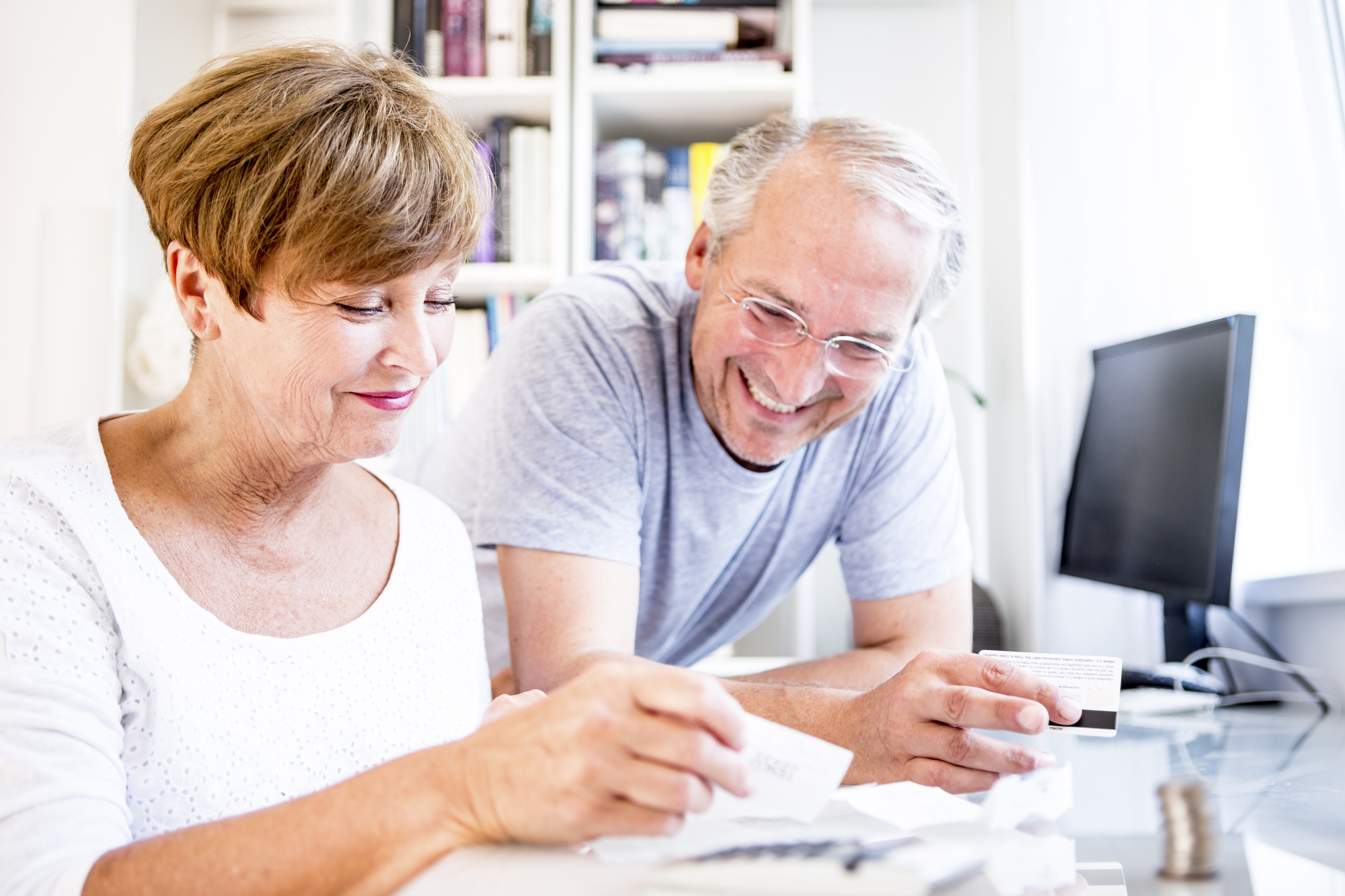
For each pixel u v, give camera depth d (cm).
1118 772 92
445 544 89
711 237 113
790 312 103
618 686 49
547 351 114
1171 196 186
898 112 258
